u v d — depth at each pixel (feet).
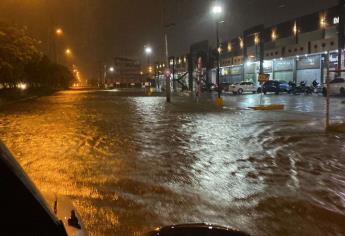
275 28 226.99
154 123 66.54
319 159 35.55
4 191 5.88
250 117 75.72
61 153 38.75
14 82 165.68
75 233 7.30
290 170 31.35
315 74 190.39
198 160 35.35
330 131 54.24
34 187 6.33
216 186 26.78
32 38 133.69
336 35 179.93
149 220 20.31
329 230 19.04
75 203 22.89
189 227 7.38
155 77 356.59
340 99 132.46
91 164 33.58
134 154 38.17
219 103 110.11
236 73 269.85
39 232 6.12
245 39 248.93
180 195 24.70
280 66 216.95
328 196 24.40
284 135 50.67
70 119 75.15
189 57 258.98
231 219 20.51
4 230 5.88
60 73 278.46
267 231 18.86
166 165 33.24
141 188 26.21
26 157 36.65
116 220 20.26
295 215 21.11
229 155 37.55
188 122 67.72
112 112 91.61
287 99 138.21
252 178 28.91
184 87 256.93
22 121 71.97
